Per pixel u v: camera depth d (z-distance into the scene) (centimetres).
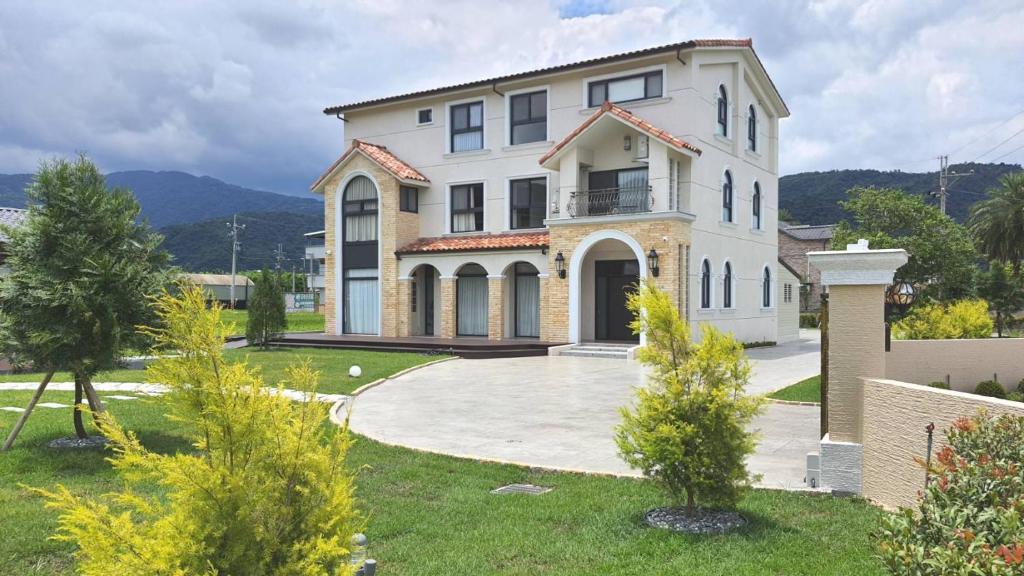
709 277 2470
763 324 2938
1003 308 4050
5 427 1079
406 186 2852
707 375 649
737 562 555
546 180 2641
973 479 379
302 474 362
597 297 2520
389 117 3008
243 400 363
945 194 5116
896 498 682
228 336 390
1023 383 1202
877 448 721
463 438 1073
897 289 1071
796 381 1734
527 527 653
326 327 2950
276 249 15562
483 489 783
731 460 647
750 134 2853
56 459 889
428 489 783
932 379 1160
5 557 584
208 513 338
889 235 4384
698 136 2381
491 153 2745
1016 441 444
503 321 2627
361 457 923
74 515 334
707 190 2452
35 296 912
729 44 2422
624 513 687
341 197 2927
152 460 352
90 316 912
